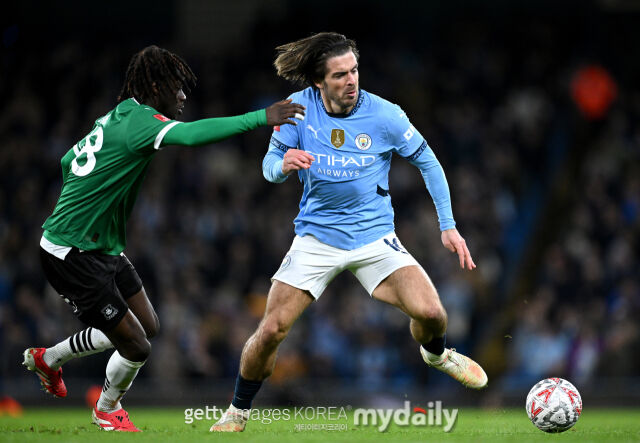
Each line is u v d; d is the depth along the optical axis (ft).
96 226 61.21
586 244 178.40
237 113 204.23
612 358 144.56
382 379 152.97
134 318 62.95
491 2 233.14
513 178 197.06
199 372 148.46
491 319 170.60
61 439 53.83
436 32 231.30
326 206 63.72
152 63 62.49
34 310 153.89
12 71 206.18
